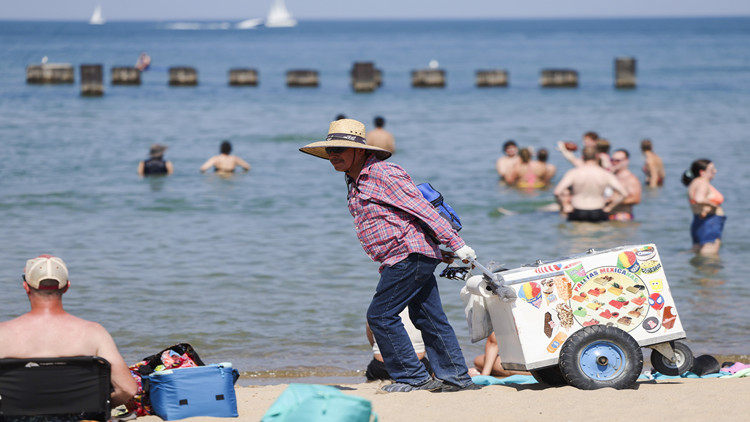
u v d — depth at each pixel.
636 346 7.31
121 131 38.22
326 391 5.65
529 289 7.29
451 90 66.44
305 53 133.62
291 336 11.62
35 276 6.05
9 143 33.31
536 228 19.36
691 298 13.48
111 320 12.06
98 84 57.00
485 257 16.47
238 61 108.94
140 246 16.97
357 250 16.94
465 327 12.14
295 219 20.19
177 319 12.22
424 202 7.17
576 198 20.08
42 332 6.04
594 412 6.67
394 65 101.69
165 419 6.67
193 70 68.56
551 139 36.75
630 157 31.42
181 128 40.00
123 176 26.16
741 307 12.91
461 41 193.00
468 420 6.61
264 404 7.50
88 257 15.91
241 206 21.75
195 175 26.66
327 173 27.31
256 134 38.22
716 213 16.64
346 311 12.81
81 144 33.41
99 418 6.21
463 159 30.80
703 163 16.62
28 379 5.93
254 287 14.05
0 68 84.94
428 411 6.86
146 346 11.01
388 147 28.59
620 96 59.22
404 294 7.34
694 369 8.62
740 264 15.76
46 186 24.08
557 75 68.12
